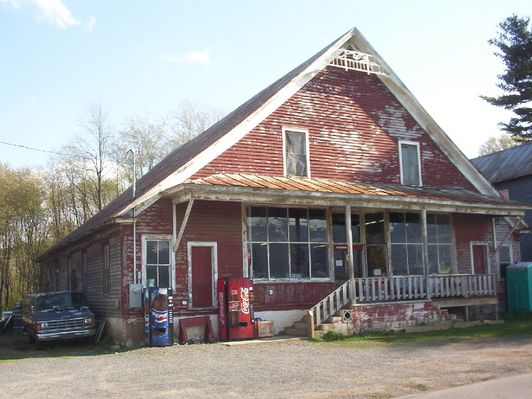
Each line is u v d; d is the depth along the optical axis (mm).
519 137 40312
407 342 16469
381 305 19453
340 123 22453
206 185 17078
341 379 10734
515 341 15984
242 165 19984
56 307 19969
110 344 18391
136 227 18094
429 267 23797
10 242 48750
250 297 18312
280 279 20125
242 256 19578
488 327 20250
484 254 25406
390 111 23844
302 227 21016
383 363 12617
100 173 50000
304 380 10719
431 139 24766
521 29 34969
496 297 22688
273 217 20469
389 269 22594
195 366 12844
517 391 8969
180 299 18328
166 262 18453
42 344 19344
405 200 20219
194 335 17984
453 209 21703
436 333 18797
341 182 21359
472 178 25578
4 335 26609
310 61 23344
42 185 50312
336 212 21969
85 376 12000
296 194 18203
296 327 19281
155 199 18172
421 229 23219
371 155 22953
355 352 14617
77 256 26094
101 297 20688
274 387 10102
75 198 51562
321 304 18844
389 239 22859
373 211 22750
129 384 10828
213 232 19219
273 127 20906
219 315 18359
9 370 13406
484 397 8625
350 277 19297
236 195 17609
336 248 21609
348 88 22953
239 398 9242
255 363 13086
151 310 17031
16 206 47719
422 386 9852
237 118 22375
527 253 34719
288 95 21438
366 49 23516
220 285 18438
